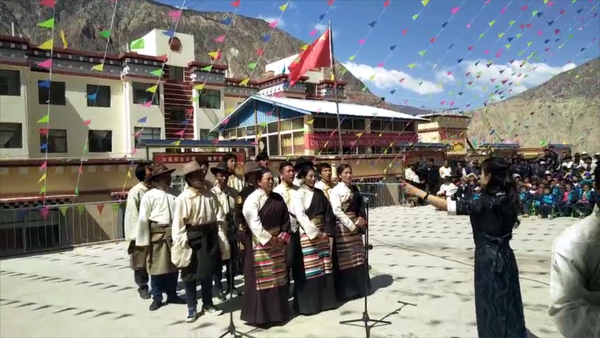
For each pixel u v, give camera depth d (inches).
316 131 757.9
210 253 199.8
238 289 253.0
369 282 233.9
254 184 195.5
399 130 877.8
